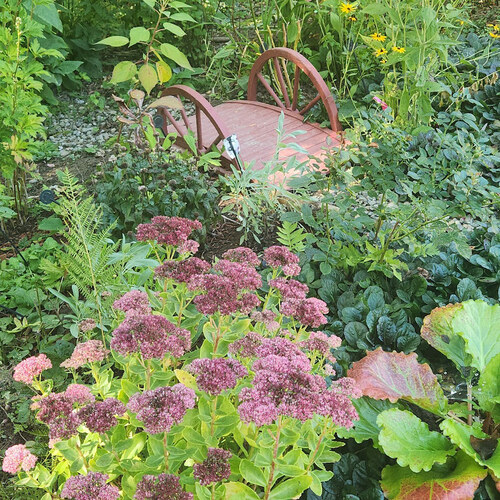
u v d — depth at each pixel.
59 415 2.03
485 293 3.54
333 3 5.49
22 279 3.79
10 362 3.34
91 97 5.98
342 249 3.61
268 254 2.70
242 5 7.01
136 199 3.86
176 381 2.74
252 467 2.05
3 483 2.72
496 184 4.52
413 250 3.36
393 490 2.40
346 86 5.70
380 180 3.46
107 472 2.19
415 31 4.80
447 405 2.68
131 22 6.65
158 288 3.20
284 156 4.84
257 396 1.86
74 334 3.01
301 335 2.51
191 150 4.87
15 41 4.09
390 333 3.17
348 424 1.89
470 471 2.38
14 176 4.23
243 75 6.46
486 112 5.18
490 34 5.64
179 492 1.86
